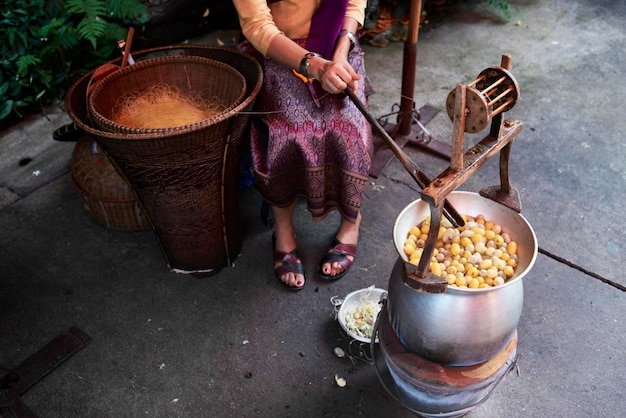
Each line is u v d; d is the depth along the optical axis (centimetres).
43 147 265
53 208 233
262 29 163
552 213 221
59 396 170
